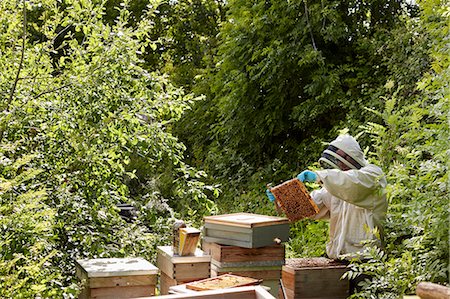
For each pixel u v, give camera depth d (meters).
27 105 4.39
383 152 4.57
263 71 10.21
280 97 10.33
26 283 3.44
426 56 7.32
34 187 4.26
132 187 8.33
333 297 4.08
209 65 13.10
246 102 10.75
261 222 3.31
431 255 3.43
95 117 4.47
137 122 4.66
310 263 4.31
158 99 4.90
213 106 12.19
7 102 4.27
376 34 9.56
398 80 7.87
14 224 3.48
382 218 4.31
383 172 4.31
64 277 3.92
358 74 9.55
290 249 6.43
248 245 3.28
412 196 3.86
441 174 3.56
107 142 4.66
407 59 7.84
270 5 10.80
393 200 4.32
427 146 3.63
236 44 10.82
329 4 9.79
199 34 16.23
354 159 4.39
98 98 4.51
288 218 3.84
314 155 9.43
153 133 4.84
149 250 4.83
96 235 4.65
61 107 4.50
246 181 10.56
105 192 4.79
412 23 7.68
